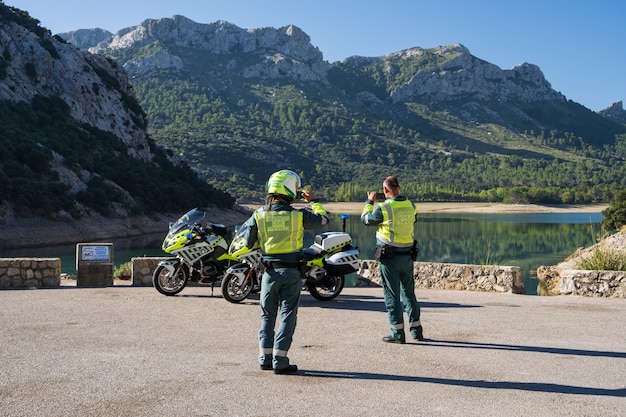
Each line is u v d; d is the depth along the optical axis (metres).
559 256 57.31
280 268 5.93
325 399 5.05
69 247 69.38
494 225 120.88
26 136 91.88
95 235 78.69
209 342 7.26
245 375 5.78
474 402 5.00
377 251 7.29
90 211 84.00
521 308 9.94
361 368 6.07
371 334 7.81
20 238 68.75
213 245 11.23
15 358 6.38
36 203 74.44
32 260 12.66
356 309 9.93
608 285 11.45
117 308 9.77
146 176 106.50
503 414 4.72
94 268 13.04
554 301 10.75
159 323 8.49
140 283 13.00
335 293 11.11
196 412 4.71
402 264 7.27
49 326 8.21
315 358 6.48
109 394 5.15
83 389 5.29
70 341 7.26
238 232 10.72
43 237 71.38
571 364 6.27
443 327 8.27
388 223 7.25
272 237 5.96
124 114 129.38
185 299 10.83
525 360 6.43
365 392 5.25
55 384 5.43
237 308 9.85
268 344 5.98
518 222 132.75
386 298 7.33
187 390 5.28
